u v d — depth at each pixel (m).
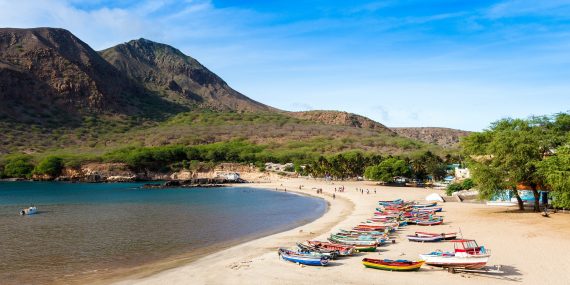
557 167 54.03
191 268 37.19
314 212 80.44
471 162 64.19
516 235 45.66
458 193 89.81
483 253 33.19
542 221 53.66
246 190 145.88
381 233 47.75
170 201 107.62
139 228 62.91
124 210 87.94
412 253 40.19
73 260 42.75
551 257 36.47
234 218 73.12
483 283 30.45
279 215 76.75
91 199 114.88
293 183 167.00
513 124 65.81
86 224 68.25
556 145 61.19
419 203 83.38
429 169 154.12
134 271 37.62
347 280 31.75
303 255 36.97
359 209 79.38
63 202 107.19
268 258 39.25
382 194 110.50
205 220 70.81
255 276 33.38
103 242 52.19
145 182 192.12
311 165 196.50
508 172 60.12
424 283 30.70
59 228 64.44
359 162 182.38
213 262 39.25
